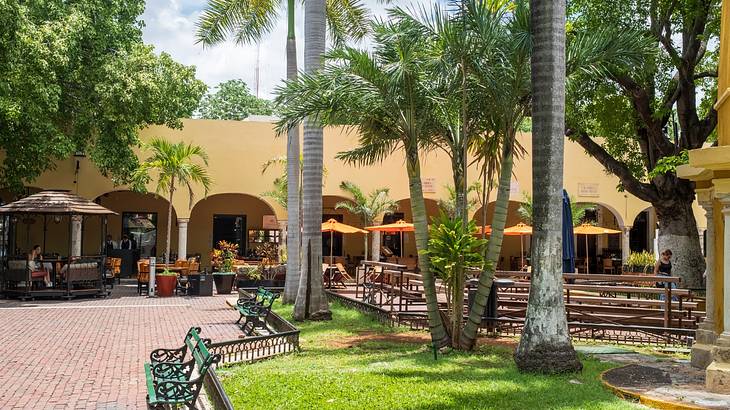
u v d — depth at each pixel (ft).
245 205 95.40
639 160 63.98
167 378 21.12
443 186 85.92
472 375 25.54
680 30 57.82
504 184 31.68
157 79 69.31
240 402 21.26
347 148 83.87
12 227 79.20
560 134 26.48
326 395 21.99
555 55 26.48
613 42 30.94
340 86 31.78
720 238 26.84
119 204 91.45
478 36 29.71
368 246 98.02
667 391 22.52
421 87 31.68
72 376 27.73
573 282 46.11
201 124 82.38
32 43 57.31
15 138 62.69
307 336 37.55
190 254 93.09
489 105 32.19
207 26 61.41
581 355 30.60
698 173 27.30
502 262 98.73
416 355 30.91
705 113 65.51
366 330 39.81
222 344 27.89
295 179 53.21
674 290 37.09
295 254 53.36
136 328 42.01
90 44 68.13
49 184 77.36
